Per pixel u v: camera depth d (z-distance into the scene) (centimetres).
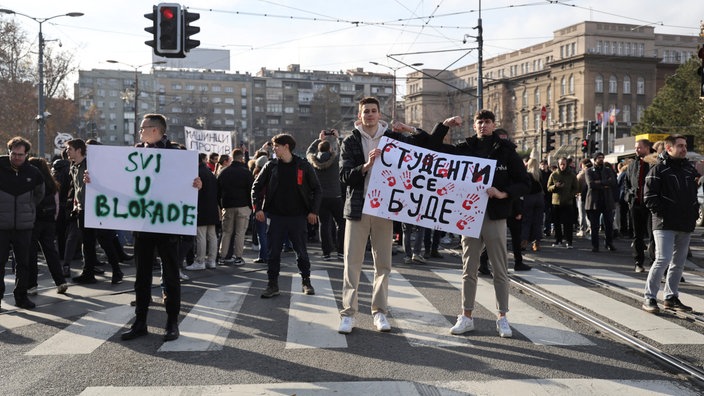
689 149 2242
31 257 768
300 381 441
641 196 912
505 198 555
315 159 1093
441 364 479
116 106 11550
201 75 12050
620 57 7306
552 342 542
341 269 992
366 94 12862
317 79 12725
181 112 11844
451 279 877
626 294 760
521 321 618
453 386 430
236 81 12238
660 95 5294
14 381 446
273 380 444
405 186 569
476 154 567
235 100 12231
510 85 8512
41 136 3144
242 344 538
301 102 12625
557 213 1344
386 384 434
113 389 427
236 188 1039
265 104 12431
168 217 571
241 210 1048
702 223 1948
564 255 1161
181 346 532
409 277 895
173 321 560
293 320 626
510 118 8500
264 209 750
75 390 426
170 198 576
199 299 737
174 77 11894
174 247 568
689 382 441
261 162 1345
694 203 658
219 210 1077
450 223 561
